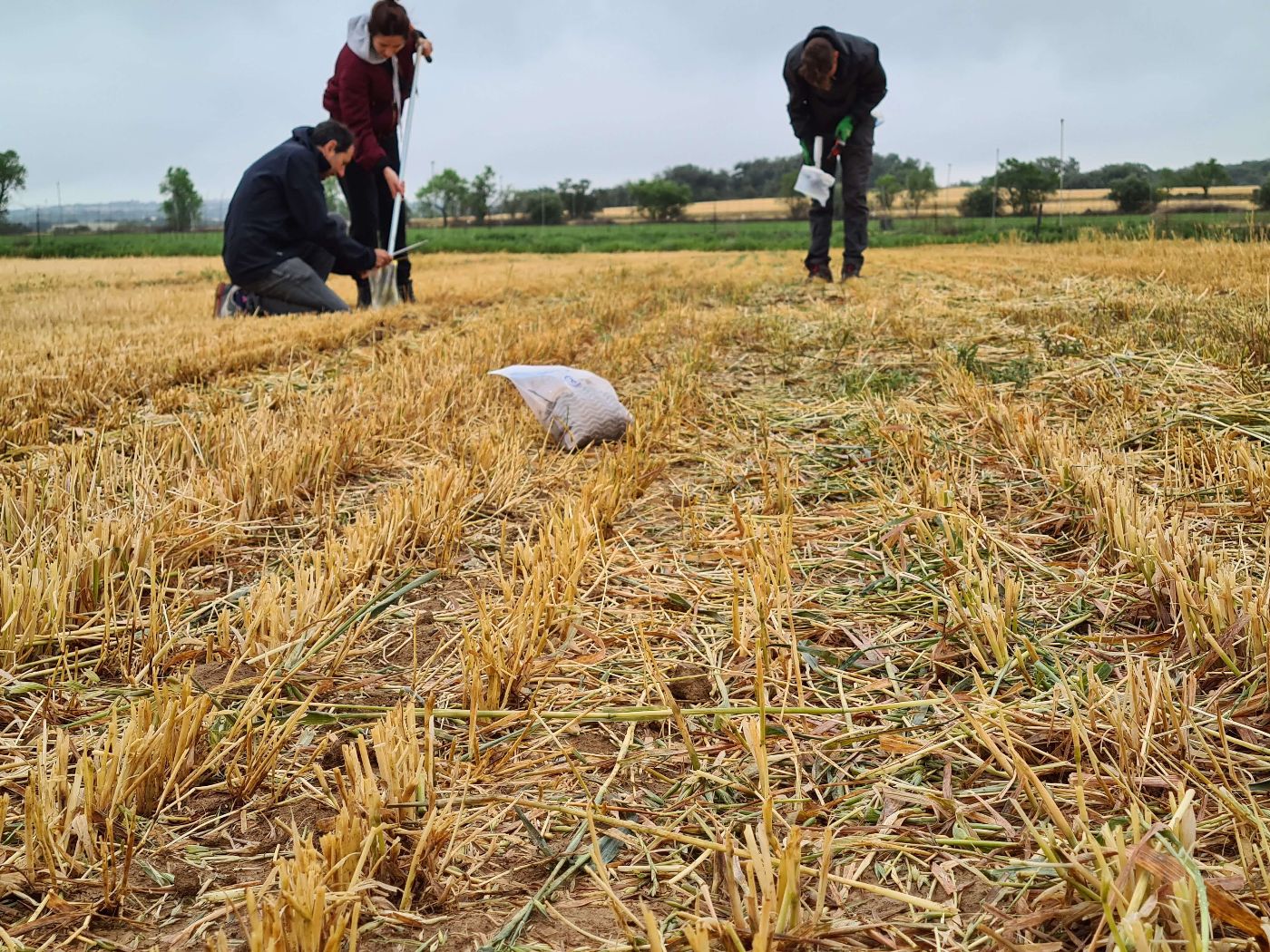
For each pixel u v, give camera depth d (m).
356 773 1.54
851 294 8.98
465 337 6.41
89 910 1.36
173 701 1.69
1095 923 1.25
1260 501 2.71
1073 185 56.22
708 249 36.78
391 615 2.40
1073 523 2.77
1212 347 4.57
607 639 2.21
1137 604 2.22
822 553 2.71
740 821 1.55
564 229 61.28
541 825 1.56
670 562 2.68
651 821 1.57
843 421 4.14
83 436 3.94
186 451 3.64
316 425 3.91
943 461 3.44
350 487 3.47
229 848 1.52
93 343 6.45
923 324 6.33
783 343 6.18
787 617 2.28
